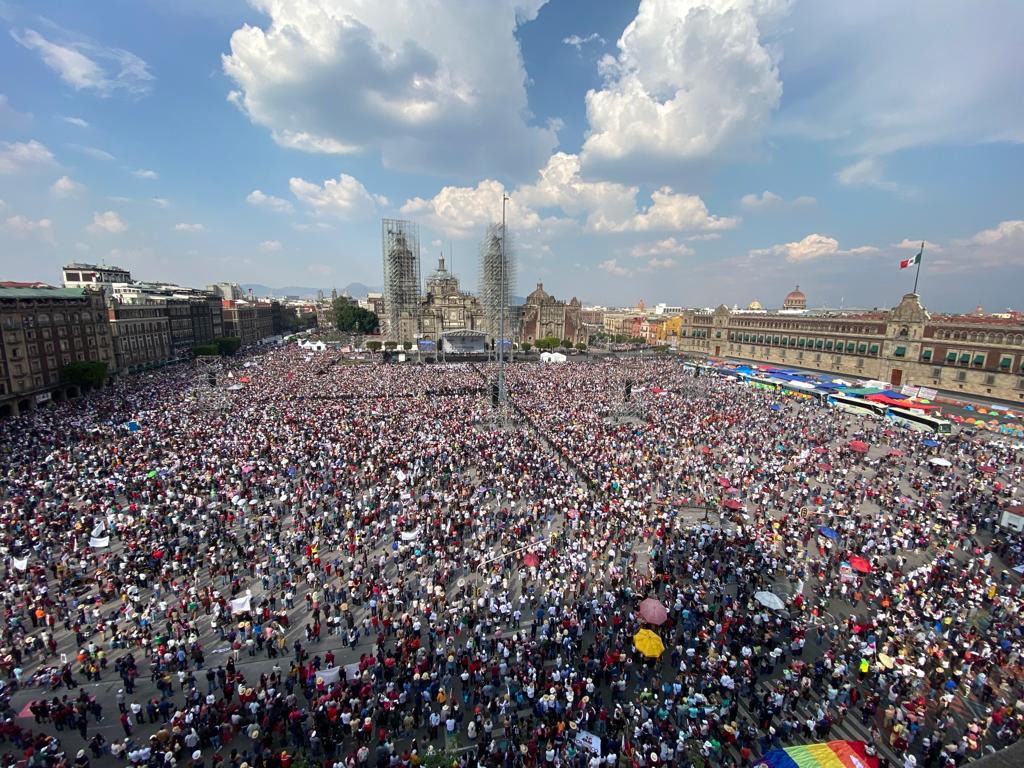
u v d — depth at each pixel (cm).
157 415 6406
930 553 3447
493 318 14012
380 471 4566
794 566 3173
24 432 5553
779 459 5203
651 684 2306
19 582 2866
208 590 2828
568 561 3209
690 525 3822
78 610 2722
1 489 4028
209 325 14812
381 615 2727
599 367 11919
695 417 6831
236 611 2575
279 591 2969
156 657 2353
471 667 2317
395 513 3862
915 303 9444
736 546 3447
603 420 6750
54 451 4812
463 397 8106
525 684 2233
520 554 3316
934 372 9169
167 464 4556
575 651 2466
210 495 4031
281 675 2314
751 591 2995
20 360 7500
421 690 2173
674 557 3350
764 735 2030
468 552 3334
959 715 2159
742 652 2400
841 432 6444
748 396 8550
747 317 13838
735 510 3978
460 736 2050
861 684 2323
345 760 1878
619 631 2612
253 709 2023
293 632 2666
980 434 6712
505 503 4112
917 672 2267
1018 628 2616
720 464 5047
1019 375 7950
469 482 4538
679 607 2767
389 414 6644
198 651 2428
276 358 13138
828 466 4756
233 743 1995
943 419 6700
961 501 4191
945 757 1911
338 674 2211
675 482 4597
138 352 10875
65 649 2488
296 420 6150
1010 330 8044
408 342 15125
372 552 3394
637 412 7188
